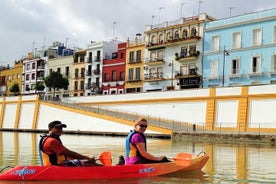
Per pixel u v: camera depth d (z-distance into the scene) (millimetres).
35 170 10500
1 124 67062
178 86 59156
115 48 75750
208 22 56438
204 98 44156
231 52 53406
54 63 84562
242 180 12203
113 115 48812
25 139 35719
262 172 13992
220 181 11906
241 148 26109
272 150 24344
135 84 66125
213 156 19984
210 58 55656
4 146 25375
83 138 39156
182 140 36281
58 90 81688
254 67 51125
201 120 44062
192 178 12188
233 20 53438
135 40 67312
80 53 80188
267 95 38875
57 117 55469
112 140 35125
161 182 11328
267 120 38562
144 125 11891
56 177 10562
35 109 60062
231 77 52906
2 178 10367
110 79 71125
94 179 10930
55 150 10555
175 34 60781
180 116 46219
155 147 26750
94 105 56656
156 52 63375
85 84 76062
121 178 11273
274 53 49125
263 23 50375
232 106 41688
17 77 95188
